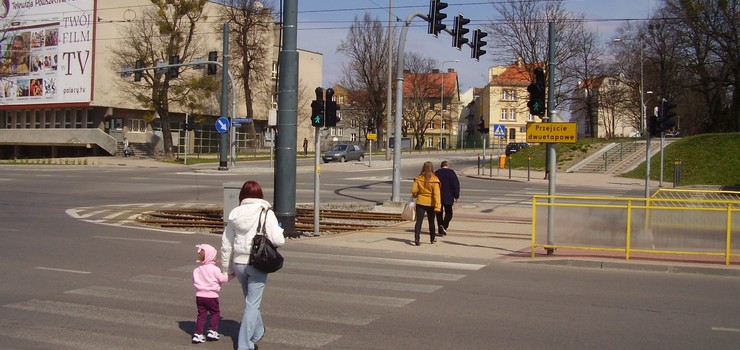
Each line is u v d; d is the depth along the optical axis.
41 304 8.27
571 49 51.34
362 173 43.94
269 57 74.81
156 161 53.66
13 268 10.80
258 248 6.06
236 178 37.09
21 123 68.06
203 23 65.81
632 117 82.44
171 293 8.98
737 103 52.62
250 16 62.97
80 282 9.71
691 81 56.53
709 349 6.63
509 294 9.24
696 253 11.96
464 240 15.02
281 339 6.80
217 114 70.06
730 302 8.95
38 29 63.66
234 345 6.61
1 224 17.05
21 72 64.94
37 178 35.09
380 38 77.25
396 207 21.22
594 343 6.79
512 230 16.94
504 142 101.19
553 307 8.45
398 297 8.91
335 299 8.73
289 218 15.11
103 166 48.16
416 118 88.69
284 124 15.22
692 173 43.22
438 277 10.52
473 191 31.48
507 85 78.75
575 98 56.59
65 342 6.64
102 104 60.62
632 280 10.61
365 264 11.71
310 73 83.88
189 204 23.80
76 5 61.03
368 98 78.44
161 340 6.75
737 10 48.78
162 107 54.69
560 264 12.08
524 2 51.22
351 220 19.19
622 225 12.30
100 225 17.34
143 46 55.34
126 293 8.96
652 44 59.62
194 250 13.03
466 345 6.64
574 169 49.66
